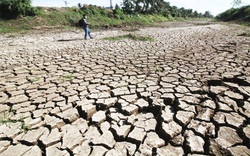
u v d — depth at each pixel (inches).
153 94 152.8
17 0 694.5
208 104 134.9
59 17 781.9
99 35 556.1
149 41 415.8
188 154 94.8
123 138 107.9
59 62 258.5
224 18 1438.2
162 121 118.7
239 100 139.5
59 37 513.0
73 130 115.6
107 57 280.5
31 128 116.6
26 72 219.0
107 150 99.2
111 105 141.9
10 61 265.9
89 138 108.3
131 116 126.9
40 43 411.2
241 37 415.8
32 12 732.7
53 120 123.9
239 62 221.5
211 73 191.3
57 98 153.8
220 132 107.3
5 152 99.7
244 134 104.0
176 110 132.0
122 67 229.0
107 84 179.0
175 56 271.0
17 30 630.5
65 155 96.9
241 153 93.4
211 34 507.2
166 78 185.8
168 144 103.1
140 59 262.7
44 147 102.3
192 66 218.4
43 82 188.9
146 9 1466.5
